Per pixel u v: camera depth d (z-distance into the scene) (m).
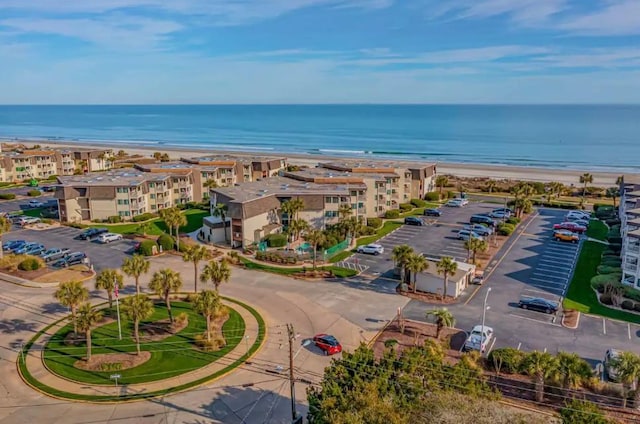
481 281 64.75
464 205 115.19
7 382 41.84
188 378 42.31
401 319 52.19
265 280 66.00
